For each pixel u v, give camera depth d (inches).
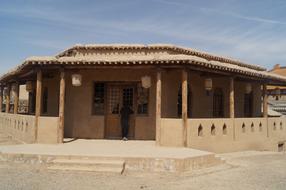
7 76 658.8
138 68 490.3
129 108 530.6
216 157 402.0
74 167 350.6
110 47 580.7
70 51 597.9
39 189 278.4
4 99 1084.5
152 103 531.8
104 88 548.7
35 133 471.2
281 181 323.6
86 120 541.3
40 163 365.1
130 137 537.0
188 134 446.3
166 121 449.4
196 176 338.3
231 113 535.8
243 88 719.1
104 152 386.0
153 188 288.5
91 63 455.2
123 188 287.7
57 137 466.3
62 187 286.2
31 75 608.7
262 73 609.0
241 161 446.0
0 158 377.4
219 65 481.1
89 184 299.3
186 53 605.9
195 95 583.5
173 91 542.9
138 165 354.6
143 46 577.6
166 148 430.0
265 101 665.6
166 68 473.4
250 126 583.5
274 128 671.1
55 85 600.7
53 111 599.2
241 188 292.0
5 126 756.0
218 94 654.5
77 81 495.2
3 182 299.6
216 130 495.5
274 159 478.0
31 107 741.9
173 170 349.7
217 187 293.4
